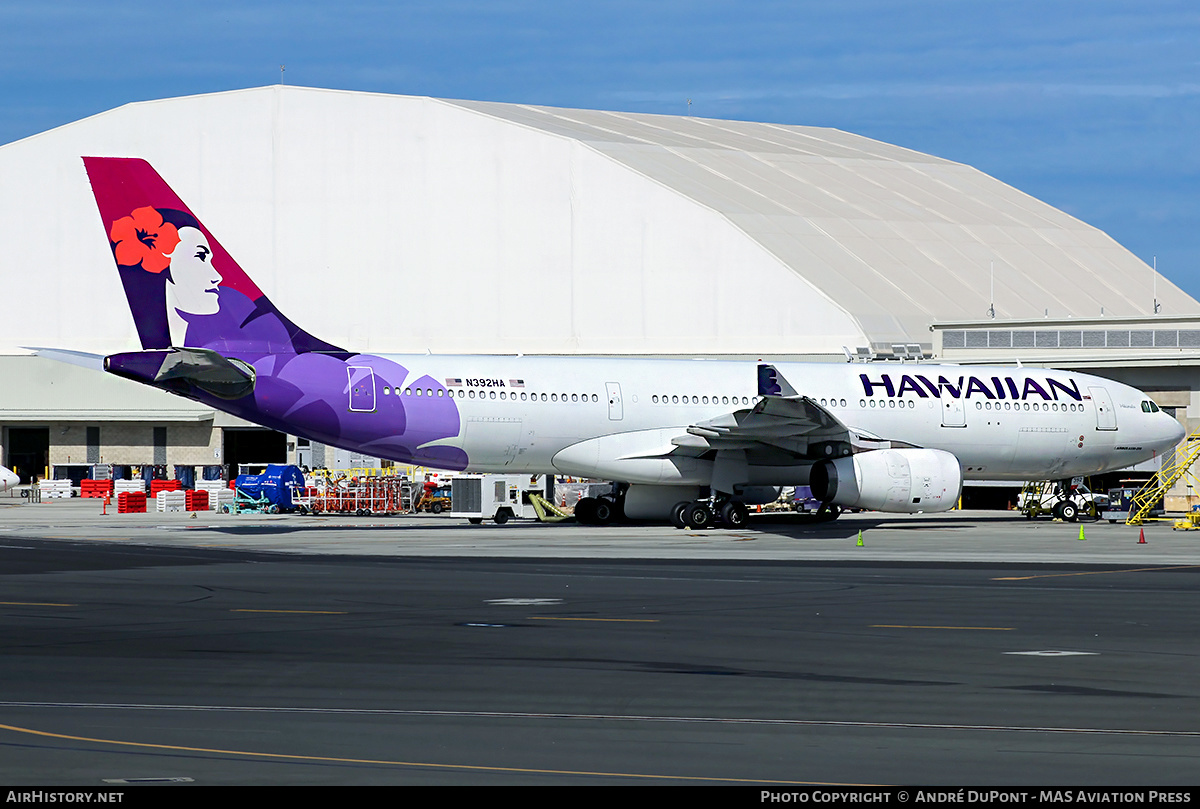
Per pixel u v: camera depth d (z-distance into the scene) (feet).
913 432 157.48
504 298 276.00
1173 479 171.32
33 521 170.09
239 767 37.78
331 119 286.25
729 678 52.80
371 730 42.91
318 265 286.87
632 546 124.88
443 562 107.04
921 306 256.73
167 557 111.14
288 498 197.36
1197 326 202.18
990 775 37.40
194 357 130.21
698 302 259.80
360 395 140.05
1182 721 44.83
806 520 168.25
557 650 59.88
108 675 53.01
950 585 89.97
